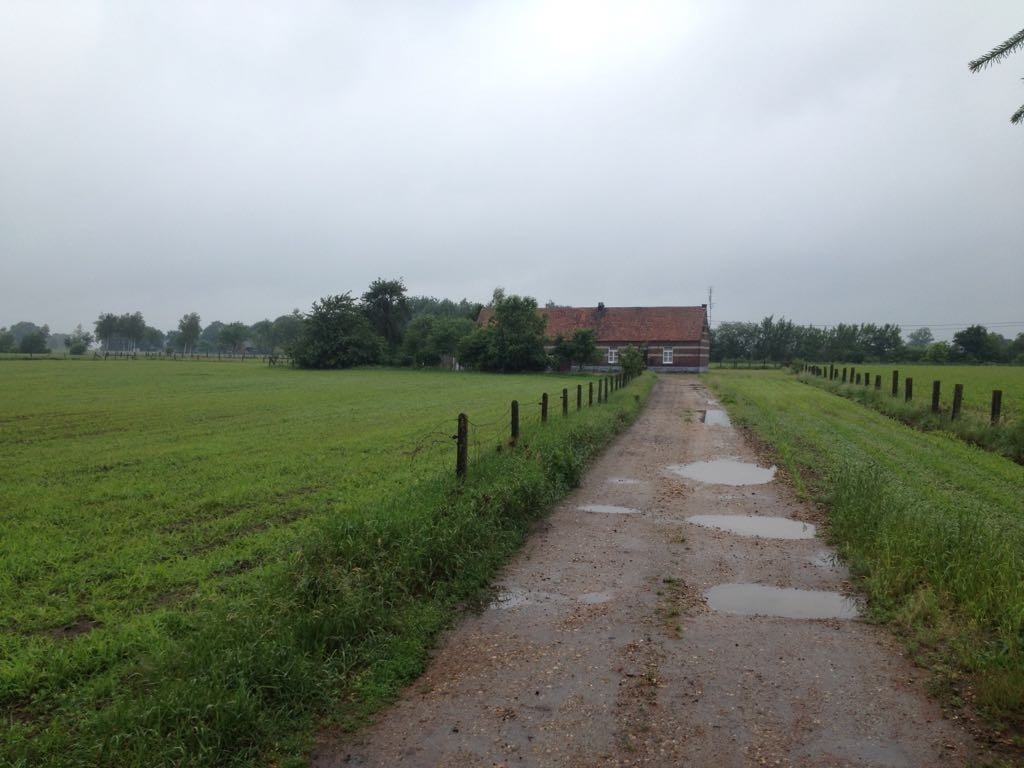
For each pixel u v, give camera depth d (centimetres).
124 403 3109
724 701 551
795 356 11625
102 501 1198
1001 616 657
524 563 899
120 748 443
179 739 451
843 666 611
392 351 8144
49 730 477
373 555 739
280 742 489
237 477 1407
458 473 1097
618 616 727
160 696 479
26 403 3073
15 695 543
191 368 6950
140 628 646
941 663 607
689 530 1053
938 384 2459
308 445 1853
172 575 805
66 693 532
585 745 491
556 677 594
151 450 1764
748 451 1809
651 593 794
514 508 1031
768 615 730
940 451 1773
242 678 510
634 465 1603
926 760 470
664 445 1919
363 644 625
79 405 3000
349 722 521
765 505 1212
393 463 1562
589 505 1210
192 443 1900
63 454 1698
